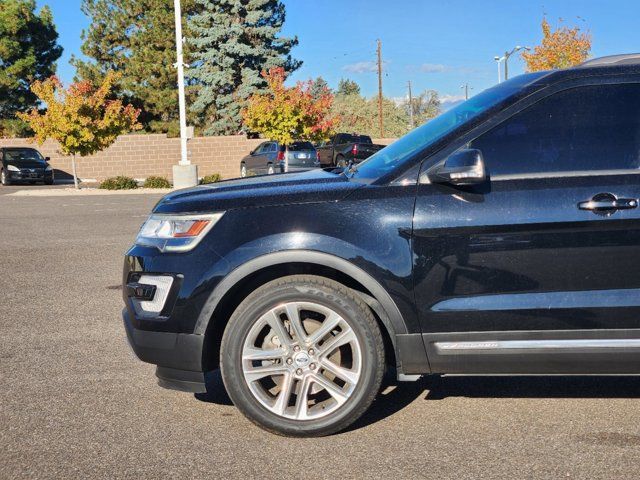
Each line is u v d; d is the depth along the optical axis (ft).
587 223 12.23
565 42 103.09
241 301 13.48
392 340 12.69
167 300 12.85
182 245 12.92
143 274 13.12
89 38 154.30
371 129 258.57
